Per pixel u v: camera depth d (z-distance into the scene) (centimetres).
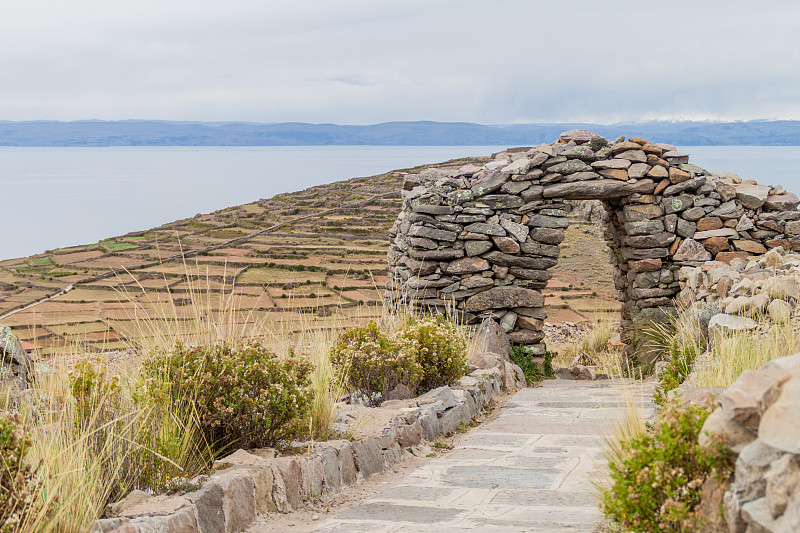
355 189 6247
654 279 1346
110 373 542
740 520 253
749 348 630
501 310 1320
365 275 3644
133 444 449
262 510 467
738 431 292
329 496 528
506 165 1363
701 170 1364
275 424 543
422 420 712
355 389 810
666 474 325
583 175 1334
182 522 388
